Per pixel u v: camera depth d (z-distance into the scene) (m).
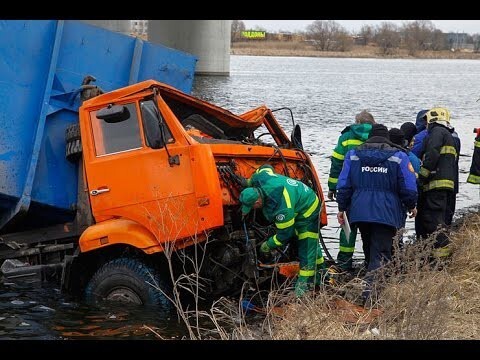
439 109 9.09
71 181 8.47
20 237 8.47
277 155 7.96
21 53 8.34
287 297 6.45
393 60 150.62
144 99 7.34
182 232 7.03
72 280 7.78
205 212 6.93
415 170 8.77
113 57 9.20
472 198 14.55
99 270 7.52
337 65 106.19
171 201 7.07
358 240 10.97
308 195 7.32
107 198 7.40
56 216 8.59
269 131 9.24
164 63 9.70
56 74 8.62
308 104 36.53
